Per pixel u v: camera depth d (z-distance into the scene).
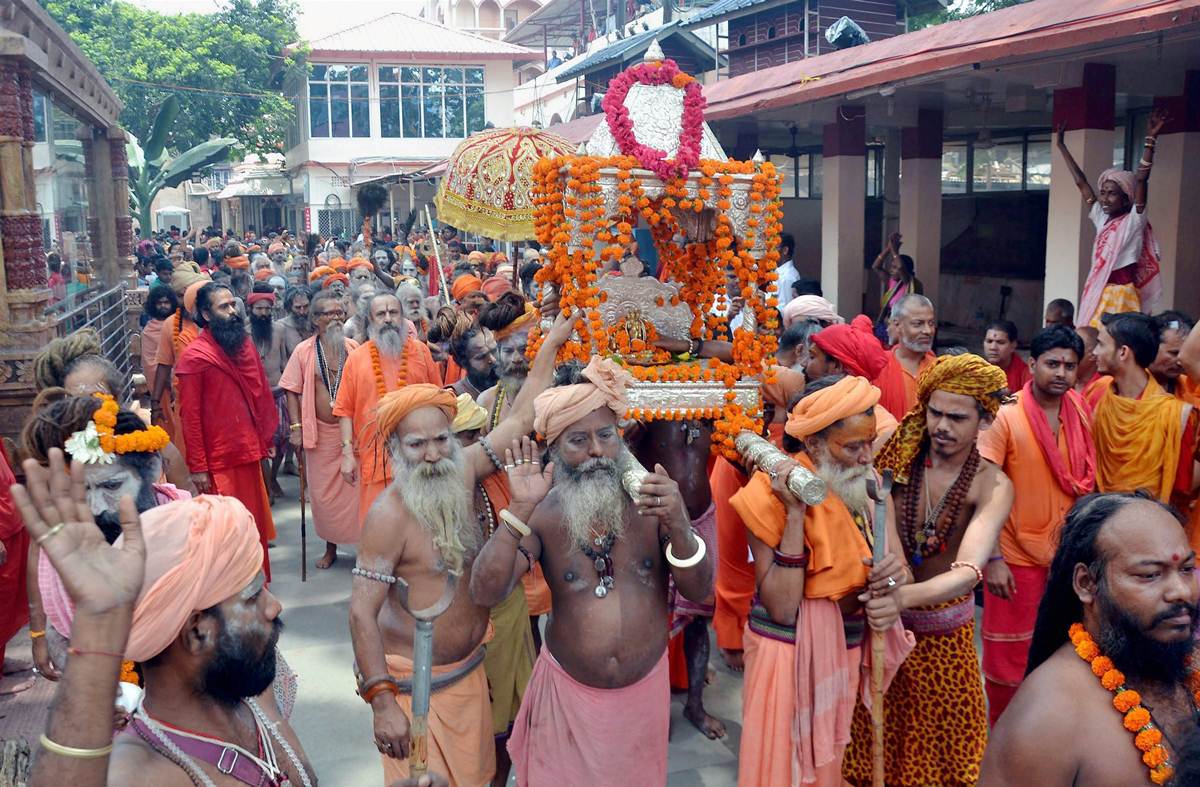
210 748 2.05
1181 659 2.19
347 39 35.19
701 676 4.63
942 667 3.71
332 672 5.41
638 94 4.26
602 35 30.97
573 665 3.24
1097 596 2.22
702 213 4.49
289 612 6.27
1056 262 8.44
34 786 1.65
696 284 4.61
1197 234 8.55
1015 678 4.32
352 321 8.66
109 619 1.70
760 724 3.52
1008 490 3.83
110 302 11.70
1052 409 4.40
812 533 3.45
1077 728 2.16
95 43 31.27
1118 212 7.07
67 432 3.25
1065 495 4.31
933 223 11.77
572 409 3.13
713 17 18.70
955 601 3.68
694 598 3.31
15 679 5.08
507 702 4.01
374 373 6.47
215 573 1.95
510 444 3.77
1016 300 15.05
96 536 1.73
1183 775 1.90
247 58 33.47
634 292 4.51
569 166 4.11
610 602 3.23
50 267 9.23
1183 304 8.62
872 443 4.02
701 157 4.29
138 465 3.10
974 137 15.78
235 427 6.34
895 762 3.86
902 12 17.72
